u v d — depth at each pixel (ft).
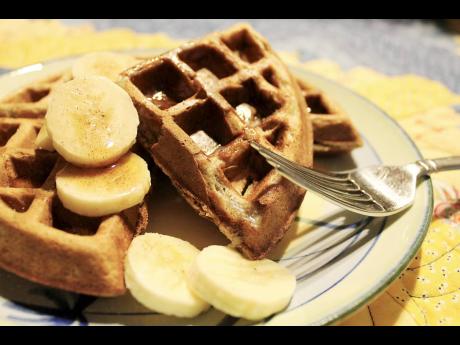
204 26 1.10
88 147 0.53
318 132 0.72
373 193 0.61
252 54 0.74
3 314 0.47
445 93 0.92
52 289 0.50
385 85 0.94
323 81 0.83
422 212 0.58
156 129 0.60
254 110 0.67
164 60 0.66
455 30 1.14
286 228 0.57
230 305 0.46
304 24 1.14
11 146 0.61
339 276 0.52
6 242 0.50
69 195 0.51
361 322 0.52
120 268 0.49
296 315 0.47
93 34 1.05
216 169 0.56
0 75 0.88
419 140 0.80
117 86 0.57
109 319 0.48
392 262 0.52
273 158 0.54
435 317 0.54
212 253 0.50
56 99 0.55
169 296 0.47
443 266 0.60
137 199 0.53
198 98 0.63
